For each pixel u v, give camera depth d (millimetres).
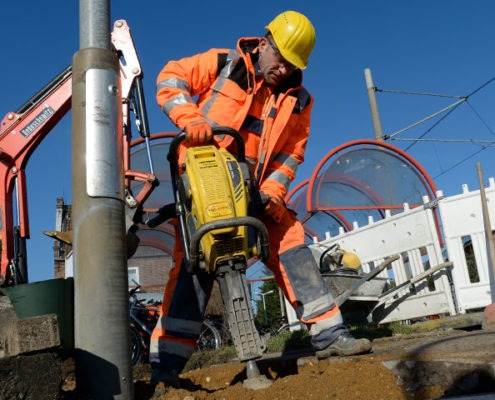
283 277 3436
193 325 3209
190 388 3457
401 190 11578
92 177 2627
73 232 2623
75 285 2549
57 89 5359
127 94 4266
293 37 3363
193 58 3408
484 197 6582
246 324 2648
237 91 3414
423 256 8570
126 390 2455
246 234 2682
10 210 5125
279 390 2609
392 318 7945
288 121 3566
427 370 2498
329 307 3326
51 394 2047
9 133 5234
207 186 2709
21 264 5062
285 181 3576
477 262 7125
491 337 3004
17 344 1974
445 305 7316
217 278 2734
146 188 3994
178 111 3123
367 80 16516
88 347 2443
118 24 4457
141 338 8148
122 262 2615
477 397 2010
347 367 2867
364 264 8828
